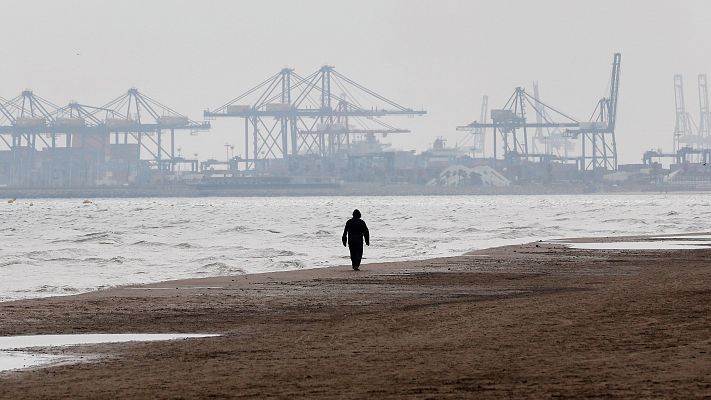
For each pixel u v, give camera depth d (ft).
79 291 290.56
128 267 383.24
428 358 140.56
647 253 421.18
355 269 346.33
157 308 227.20
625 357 132.77
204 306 231.50
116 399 113.60
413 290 268.62
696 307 186.19
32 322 201.36
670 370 120.57
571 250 447.83
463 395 109.81
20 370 139.74
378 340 164.25
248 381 124.77
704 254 409.49
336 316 208.54
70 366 142.82
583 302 205.57
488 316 190.08
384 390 114.73
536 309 197.57
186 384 123.44
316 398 110.83
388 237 611.06
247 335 178.29
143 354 154.71
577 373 121.49
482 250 453.99
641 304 195.21
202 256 442.50
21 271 365.81
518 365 130.21
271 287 281.54
